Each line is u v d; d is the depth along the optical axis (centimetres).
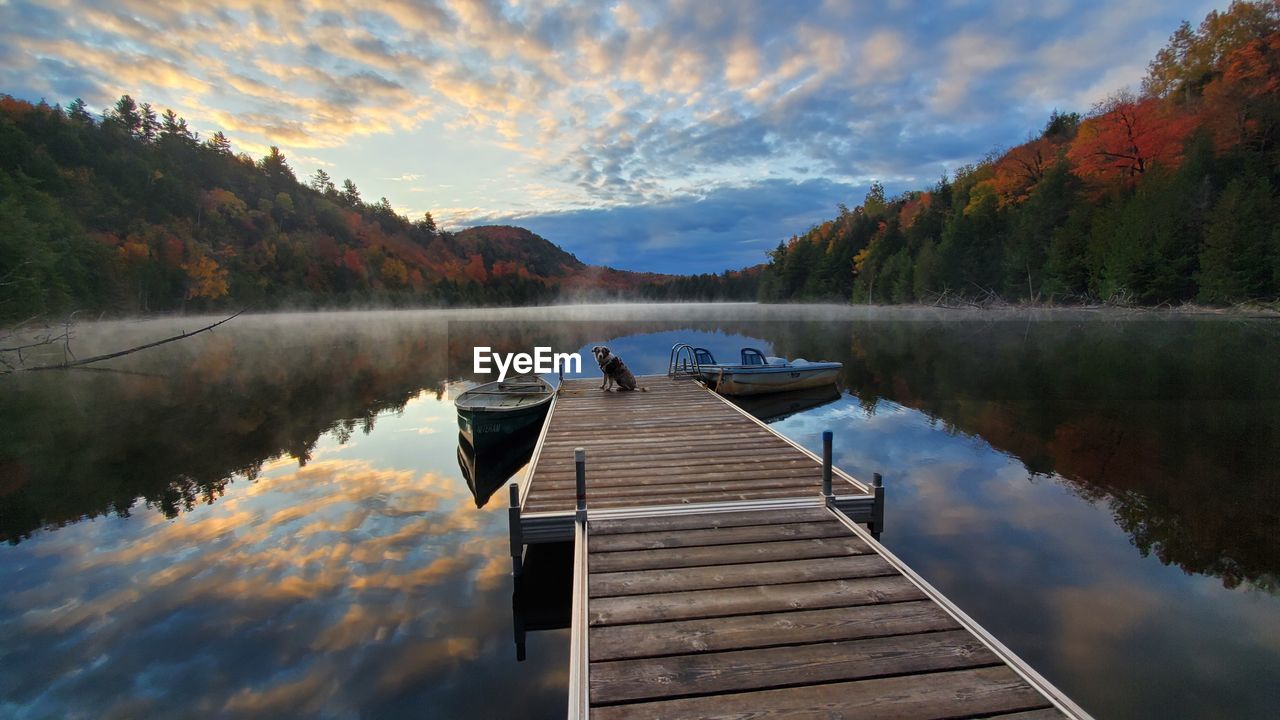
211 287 6391
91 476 782
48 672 347
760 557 384
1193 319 2888
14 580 470
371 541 557
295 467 834
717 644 290
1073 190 3862
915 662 276
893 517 579
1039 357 1825
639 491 530
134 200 6844
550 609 424
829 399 1296
